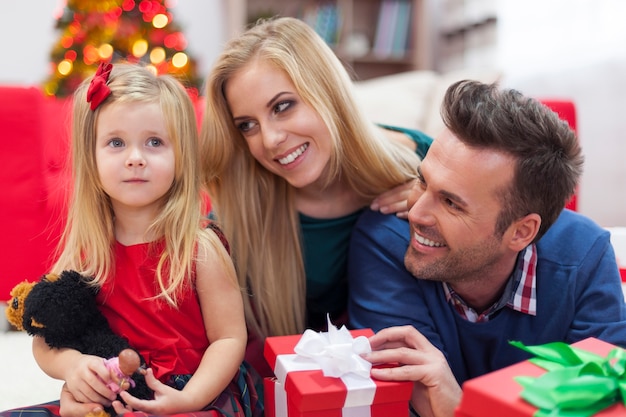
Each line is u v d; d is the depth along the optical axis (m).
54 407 0.87
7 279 1.74
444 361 0.84
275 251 1.22
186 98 0.99
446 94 0.93
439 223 0.91
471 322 0.99
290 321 1.21
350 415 0.77
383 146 1.21
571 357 0.74
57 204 1.74
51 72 2.70
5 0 3.10
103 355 0.88
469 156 0.86
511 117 0.86
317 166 1.14
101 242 0.94
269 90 1.09
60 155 1.80
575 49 2.41
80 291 0.90
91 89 0.92
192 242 0.95
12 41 3.13
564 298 0.97
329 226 1.23
